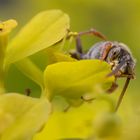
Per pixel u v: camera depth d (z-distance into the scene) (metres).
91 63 0.10
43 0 0.21
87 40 0.18
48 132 0.11
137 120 0.11
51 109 0.09
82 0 0.21
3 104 0.09
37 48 0.10
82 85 0.10
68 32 0.10
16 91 0.14
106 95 0.10
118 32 0.21
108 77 0.10
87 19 0.21
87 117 0.11
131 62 0.10
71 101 0.10
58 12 0.10
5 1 0.21
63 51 0.10
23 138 0.09
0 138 0.09
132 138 0.10
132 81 0.16
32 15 0.21
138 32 0.21
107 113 0.10
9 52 0.10
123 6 0.21
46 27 0.10
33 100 0.09
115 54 0.10
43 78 0.10
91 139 0.10
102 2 0.21
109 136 0.10
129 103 0.13
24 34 0.10
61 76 0.10
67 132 0.11
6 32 0.10
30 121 0.09
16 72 0.14
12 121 0.09
